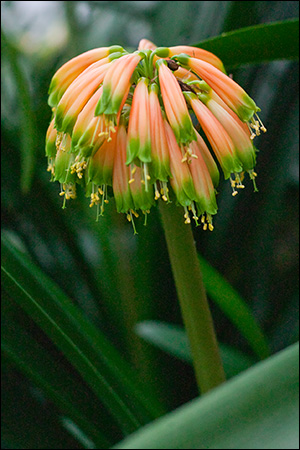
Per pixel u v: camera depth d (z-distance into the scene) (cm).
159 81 88
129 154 87
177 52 90
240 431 79
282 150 112
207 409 79
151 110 87
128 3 170
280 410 79
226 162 88
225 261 119
